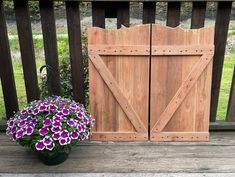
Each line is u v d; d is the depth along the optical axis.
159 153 2.14
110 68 2.18
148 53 2.13
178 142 2.29
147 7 2.14
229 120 2.47
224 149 2.19
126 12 2.16
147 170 1.95
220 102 3.77
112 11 2.20
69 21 2.18
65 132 1.87
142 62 2.17
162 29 2.09
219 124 2.43
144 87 2.22
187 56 2.15
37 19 6.84
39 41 6.04
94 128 2.30
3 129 2.45
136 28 2.09
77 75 2.33
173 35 2.10
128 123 2.29
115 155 2.11
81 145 2.24
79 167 1.98
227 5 2.12
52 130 1.86
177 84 2.21
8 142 2.29
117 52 2.13
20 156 2.11
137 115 2.27
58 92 2.38
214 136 2.38
